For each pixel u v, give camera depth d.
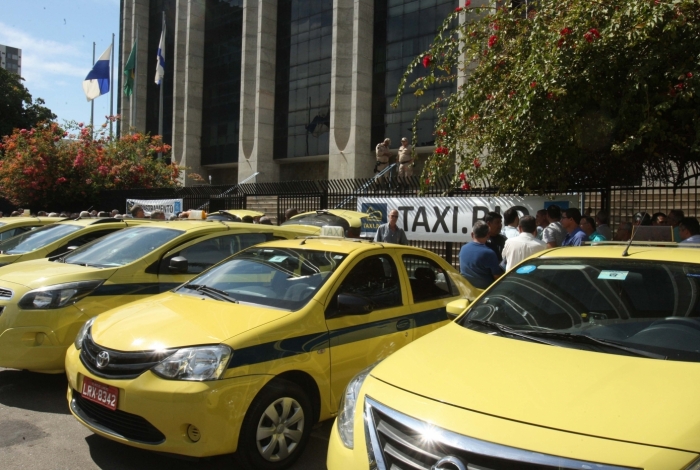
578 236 7.09
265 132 29.55
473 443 2.34
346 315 4.54
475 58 8.08
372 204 11.91
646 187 8.50
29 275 5.88
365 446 2.69
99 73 26.56
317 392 4.25
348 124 25.59
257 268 5.12
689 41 5.99
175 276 6.27
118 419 3.90
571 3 6.69
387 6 25.06
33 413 5.18
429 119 23.31
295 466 4.16
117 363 3.94
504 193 8.84
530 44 7.08
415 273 5.44
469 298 5.73
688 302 3.24
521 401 2.52
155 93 38.56
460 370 2.87
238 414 3.74
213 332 3.98
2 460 4.21
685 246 3.93
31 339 5.42
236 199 16.56
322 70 27.84
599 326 3.27
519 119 6.79
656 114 6.24
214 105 34.00
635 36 6.04
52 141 21.61
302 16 28.86
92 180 21.67
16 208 25.39
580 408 2.43
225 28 33.53
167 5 38.06
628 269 3.63
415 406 2.63
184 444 3.66
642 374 2.70
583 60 6.40
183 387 3.67
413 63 8.46
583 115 6.72
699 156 7.00
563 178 7.67
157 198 19.58
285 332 4.11
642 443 2.21
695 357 2.88
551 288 3.71
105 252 6.59
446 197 10.76
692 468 2.11
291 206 15.70
